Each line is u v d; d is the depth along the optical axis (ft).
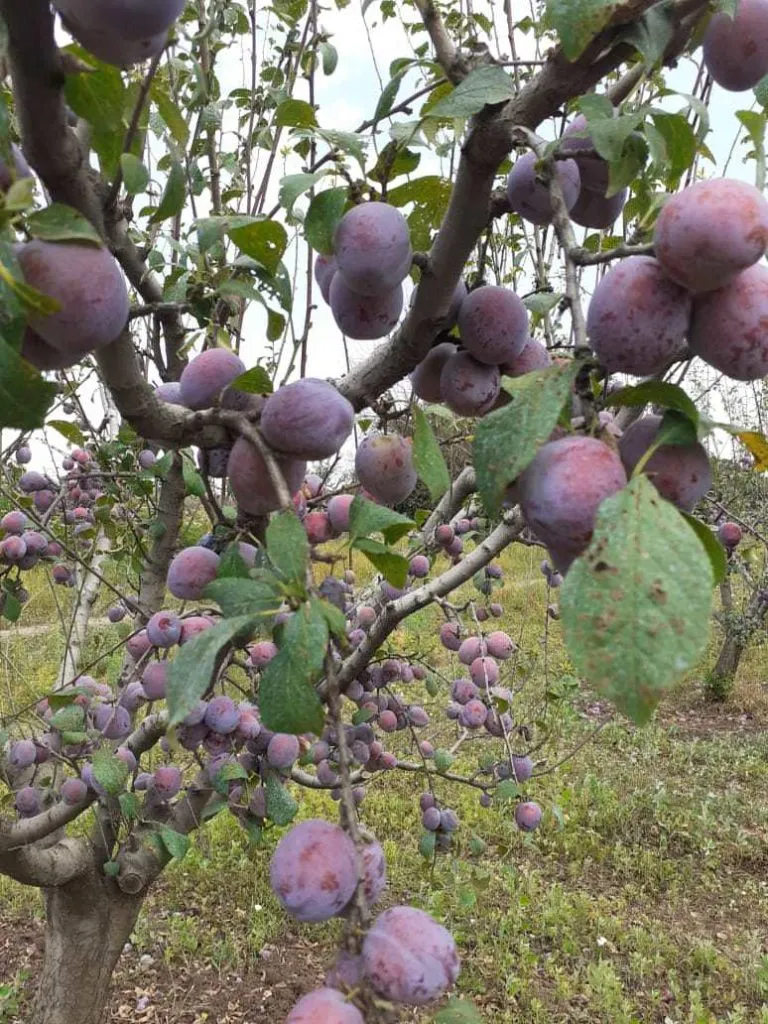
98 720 8.06
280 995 13.97
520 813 8.91
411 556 8.98
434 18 3.85
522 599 25.62
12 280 2.31
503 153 3.48
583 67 3.27
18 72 2.77
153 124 6.72
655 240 2.87
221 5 8.30
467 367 4.39
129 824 8.42
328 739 8.50
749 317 2.96
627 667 2.05
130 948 14.94
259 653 7.04
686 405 2.74
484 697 8.93
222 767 7.11
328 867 2.70
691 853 18.80
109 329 2.97
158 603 9.10
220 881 16.72
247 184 9.62
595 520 2.34
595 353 3.10
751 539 19.97
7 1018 12.61
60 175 3.09
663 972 14.69
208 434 3.86
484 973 14.19
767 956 15.05
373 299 4.08
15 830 7.74
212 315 4.73
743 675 33.76
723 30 3.67
